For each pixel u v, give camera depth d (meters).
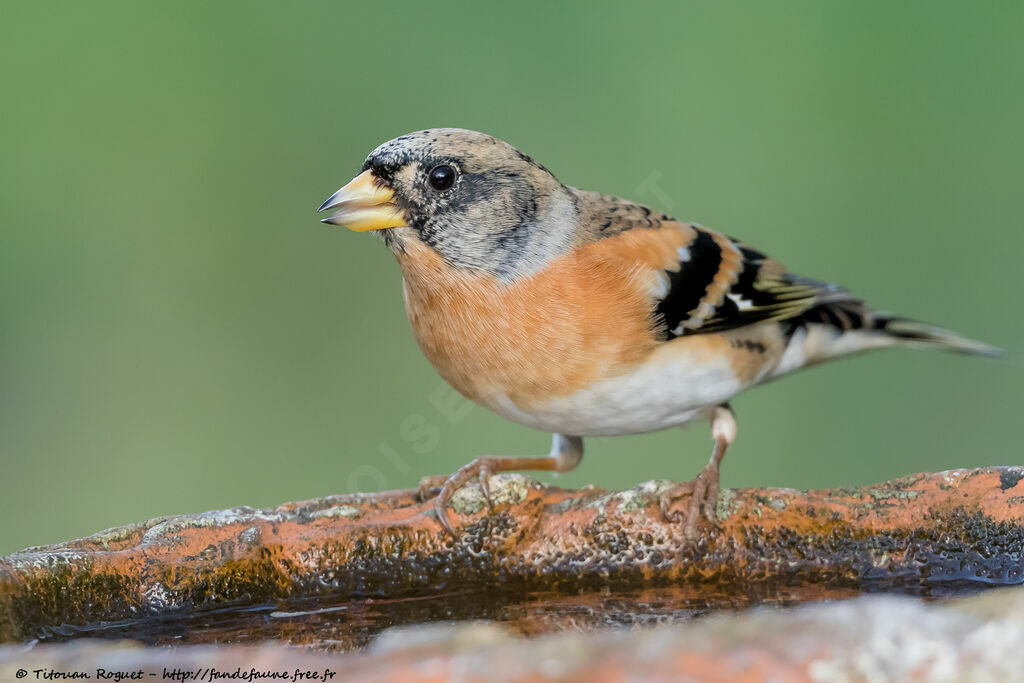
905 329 7.75
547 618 4.98
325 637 4.79
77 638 4.77
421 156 6.32
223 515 5.51
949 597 5.07
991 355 7.75
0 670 3.12
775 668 2.68
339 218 6.39
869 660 2.69
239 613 5.19
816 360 7.68
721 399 6.82
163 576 5.08
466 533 5.59
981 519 5.30
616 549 5.57
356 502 5.95
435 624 4.95
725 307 6.68
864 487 5.64
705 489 5.61
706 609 5.04
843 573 5.43
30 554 4.77
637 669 2.70
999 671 2.64
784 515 5.52
